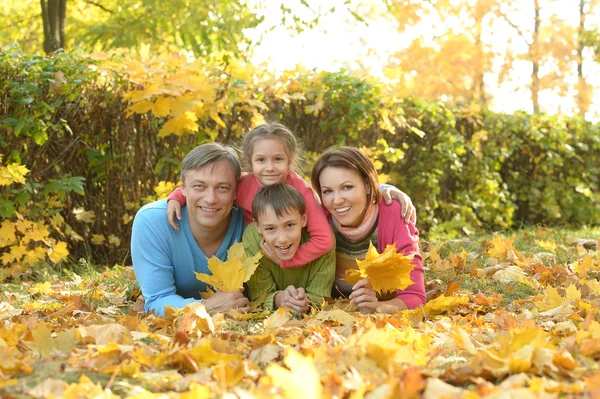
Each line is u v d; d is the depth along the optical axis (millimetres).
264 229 3402
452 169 8227
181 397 1828
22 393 1926
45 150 5582
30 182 5453
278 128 3668
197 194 3418
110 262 5898
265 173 3584
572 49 18219
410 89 7809
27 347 2447
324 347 2238
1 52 5383
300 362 1656
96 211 5875
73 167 5750
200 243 3652
